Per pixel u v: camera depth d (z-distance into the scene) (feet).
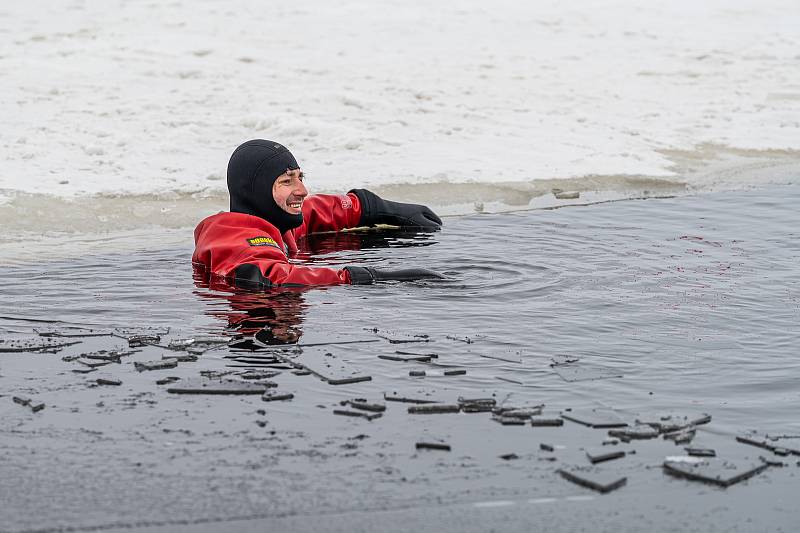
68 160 64.64
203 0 136.26
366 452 23.03
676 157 73.97
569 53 114.32
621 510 20.26
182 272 42.65
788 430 24.61
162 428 24.44
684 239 48.96
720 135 81.71
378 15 132.16
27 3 130.72
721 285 39.78
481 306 36.60
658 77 104.32
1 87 83.71
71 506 20.33
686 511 20.24
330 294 38.68
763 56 116.98
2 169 61.41
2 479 21.56
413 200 59.93
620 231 51.13
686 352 31.01
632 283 40.14
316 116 79.41
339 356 30.37
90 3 131.85
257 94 85.15
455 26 127.13
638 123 84.69
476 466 22.31
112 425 24.63
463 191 61.67
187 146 69.72
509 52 112.88
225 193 59.41
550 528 19.52
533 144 74.28
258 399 26.55
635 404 26.37
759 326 33.99
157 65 94.94
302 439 23.76
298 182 45.52
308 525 19.54
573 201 60.34
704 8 147.74
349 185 61.98
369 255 46.62
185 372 28.84
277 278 40.29
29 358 30.30
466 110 83.61
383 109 82.53
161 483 21.36
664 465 22.26
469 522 19.71
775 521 19.86
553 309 36.14
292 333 33.09
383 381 28.02
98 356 30.04
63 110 77.46
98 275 42.19
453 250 47.21
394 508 20.26
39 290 39.58
